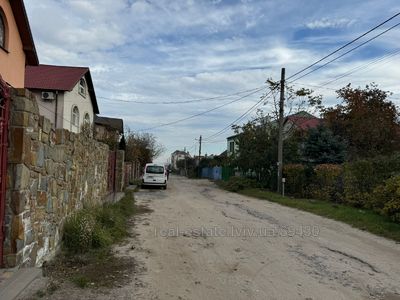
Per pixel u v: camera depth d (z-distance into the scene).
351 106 29.95
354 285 5.91
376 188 13.38
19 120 5.11
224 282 5.87
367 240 9.59
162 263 6.87
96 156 12.25
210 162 60.25
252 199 20.55
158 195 21.73
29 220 5.44
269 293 5.43
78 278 5.63
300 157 26.11
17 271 5.01
